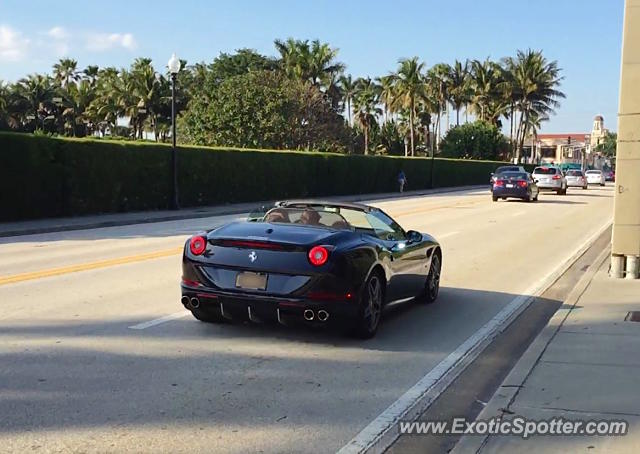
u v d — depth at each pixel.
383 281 7.82
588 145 178.12
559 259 14.47
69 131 79.56
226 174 33.25
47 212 23.52
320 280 6.84
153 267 12.25
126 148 26.86
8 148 21.94
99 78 85.06
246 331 7.64
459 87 92.31
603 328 7.83
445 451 4.62
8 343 6.92
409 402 5.56
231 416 5.11
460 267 13.21
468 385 6.09
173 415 5.09
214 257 7.18
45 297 9.32
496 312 9.23
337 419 5.13
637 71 11.05
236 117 51.59
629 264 11.42
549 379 5.95
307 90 57.41
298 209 8.52
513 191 35.56
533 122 93.94
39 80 79.38
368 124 90.31
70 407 5.19
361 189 47.66
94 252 14.59
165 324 7.87
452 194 47.91
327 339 7.46
